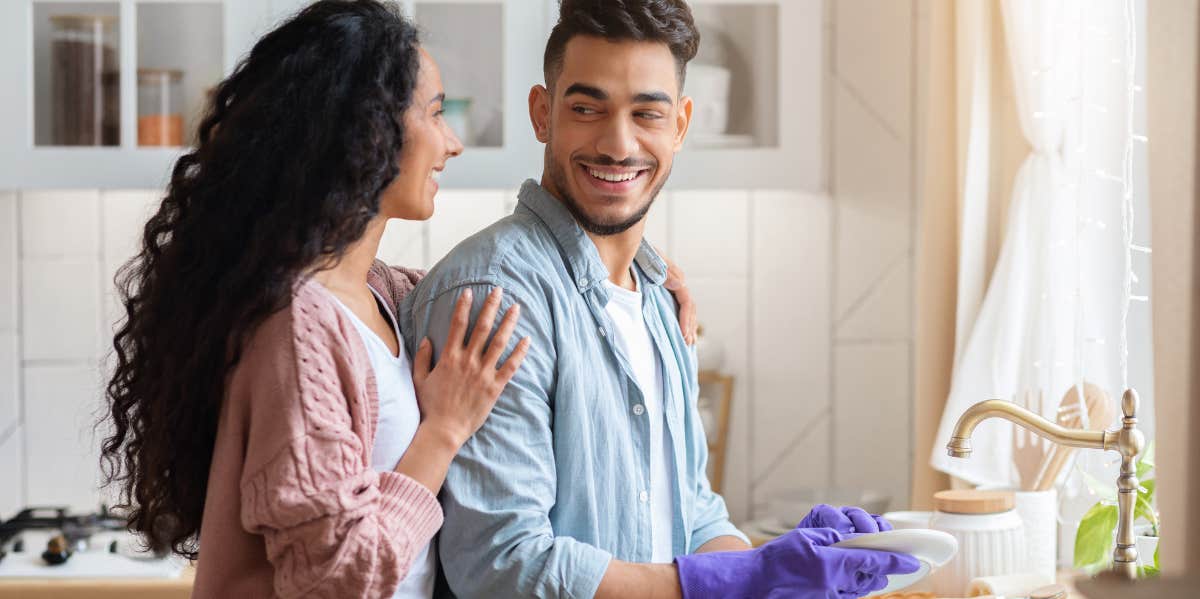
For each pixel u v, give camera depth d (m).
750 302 3.07
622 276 1.60
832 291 3.06
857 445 3.08
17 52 2.66
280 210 1.29
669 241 3.06
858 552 1.37
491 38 2.71
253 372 1.27
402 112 1.36
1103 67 2.21
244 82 1.36
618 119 1.47
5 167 2.67
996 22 2.43
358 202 1.32
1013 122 2.42
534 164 2.71
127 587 2.38
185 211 1.35
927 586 1.84
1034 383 2.29
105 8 2.67
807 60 2.75
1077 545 1.94
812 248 3.05
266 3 2.67
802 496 2.91
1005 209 2.44
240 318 1.27
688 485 1.71
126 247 3.01
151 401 1.35
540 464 1.40
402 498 1.30
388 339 1.43
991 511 1.84
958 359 2.42
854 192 3.04
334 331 1.30
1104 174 2.15
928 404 2.51
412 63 1.38
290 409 1.24
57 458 3.02
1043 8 2.24
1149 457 2.09
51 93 2.68
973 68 2.43
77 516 2.75
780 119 2.76
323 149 1.30
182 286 1.31
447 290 1.45
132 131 2.68
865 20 3.02
